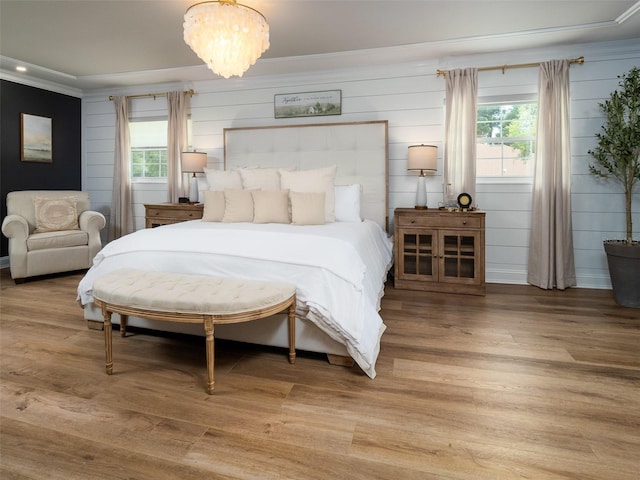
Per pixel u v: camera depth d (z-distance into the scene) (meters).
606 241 3.26
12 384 1.82
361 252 2.41
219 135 4.54
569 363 2.04
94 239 4.23
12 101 4.39
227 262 2.19
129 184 4.89
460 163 3.71
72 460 1.30
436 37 3.32
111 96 4.84
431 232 3.45
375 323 2.04
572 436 1.43
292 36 3.30
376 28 3.15
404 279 3.56
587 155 3.53
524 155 3.77
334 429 1.48
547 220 3.49
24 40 3.44
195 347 2.28
